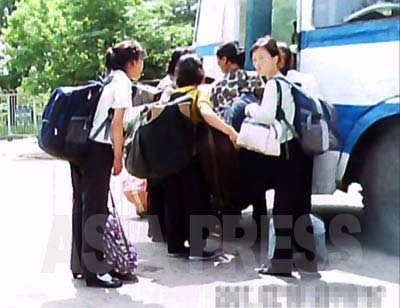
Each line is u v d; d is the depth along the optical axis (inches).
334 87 178.9
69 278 169.9
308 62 185.9
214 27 251.0
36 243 207.5
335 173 178.2
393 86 165.3
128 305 149.2
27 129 762.8
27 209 268.7
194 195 185.2
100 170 157.9
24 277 170.9
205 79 211.3
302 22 187.9
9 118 764.6
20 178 378.3
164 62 573.0
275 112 157.2
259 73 169.3
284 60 170.2
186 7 625.9
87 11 579.2
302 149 160.2
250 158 175.9
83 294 157.2
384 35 166.9
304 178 165.3
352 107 174.7
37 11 615.5
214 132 175.5
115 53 160.4
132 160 179.8
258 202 194.2
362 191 188.9
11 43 630.5
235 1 237.8
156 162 176.2
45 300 153.1
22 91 693.3
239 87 188.1
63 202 283.9
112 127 156.1
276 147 158.4
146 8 588.1
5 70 810.2
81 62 584.7
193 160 181.3
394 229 178.2
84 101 155.6
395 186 176.2
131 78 161.8
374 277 163.2
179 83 178.2
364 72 171.5
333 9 180.2
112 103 154.9
